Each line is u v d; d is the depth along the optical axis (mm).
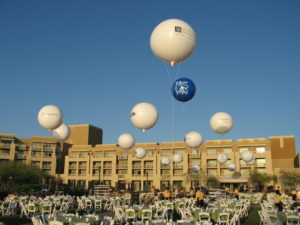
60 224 8344
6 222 15367
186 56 8398
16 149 72938
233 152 63375
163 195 23844
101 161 72438
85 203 21625
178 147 67812
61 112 12469
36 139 75625
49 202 17078
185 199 20969
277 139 75312
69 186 38750
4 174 51531
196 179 61219
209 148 65750
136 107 11250
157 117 11312
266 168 60594
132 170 69938
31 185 35906
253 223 16172
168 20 8352
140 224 9555
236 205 17062
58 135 14375
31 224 14797
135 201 23672
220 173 63875
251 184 56781
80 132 87438
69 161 74500
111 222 9609
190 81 10188
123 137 15344
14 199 20859
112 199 22094
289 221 11367
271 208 17688
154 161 68188
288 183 56344
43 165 74500
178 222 9555
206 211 13523
